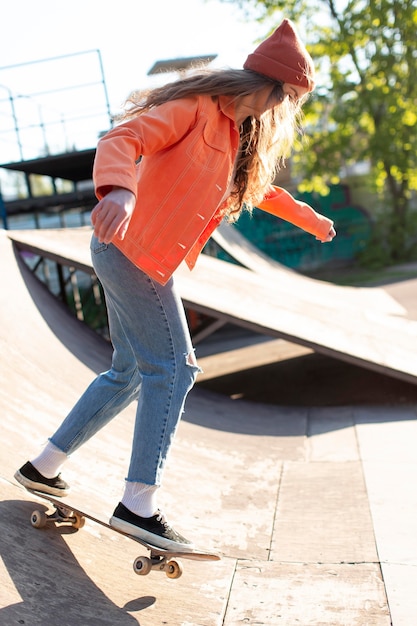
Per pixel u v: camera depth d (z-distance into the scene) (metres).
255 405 5.50
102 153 1.83
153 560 2.08
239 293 6.68
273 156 2.31
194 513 2.92
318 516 3.00
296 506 3.14
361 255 24.52
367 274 21.61
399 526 2.81
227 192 2.27
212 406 5.05
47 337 4.55
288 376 6.67
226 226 15.35
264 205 2.48
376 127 23.41
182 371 2.12
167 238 2.02
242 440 4.26
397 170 23.59
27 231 6.43
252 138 2.19
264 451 4.09
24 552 2.03
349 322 6.78
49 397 3.41
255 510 3.09
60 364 4.14
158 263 2.02
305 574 2.43
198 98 2.05
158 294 2.08
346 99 23.14
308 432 4.60
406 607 2.15
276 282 9.59
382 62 22.31
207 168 2.05
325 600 2.23
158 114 1.96
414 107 22.88
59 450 2.21
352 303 10.49
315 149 23.39
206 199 2.06
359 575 2.41
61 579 2.01
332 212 25.00
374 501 3.13
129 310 2.08
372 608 2.16
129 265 2.04
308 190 23.94
